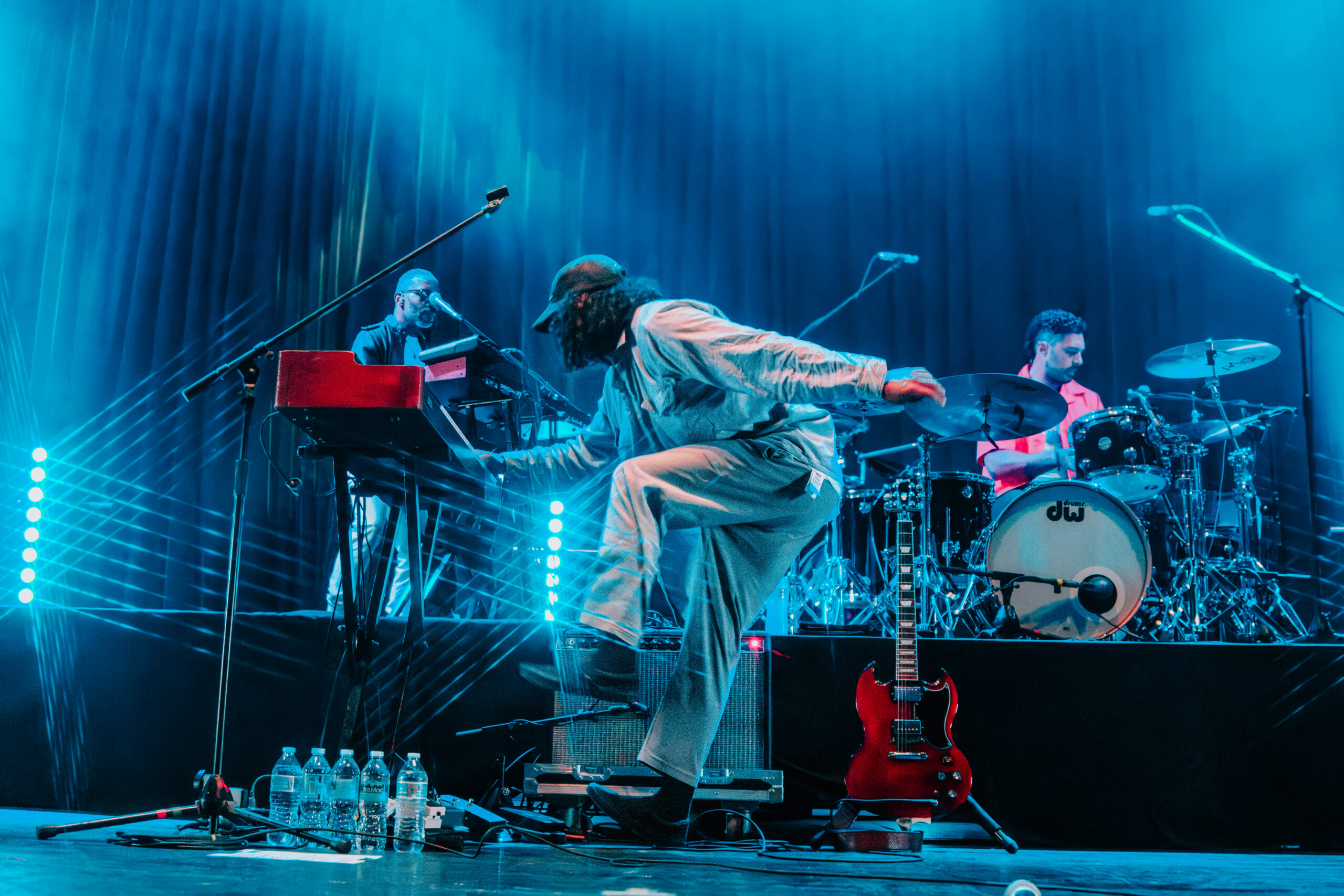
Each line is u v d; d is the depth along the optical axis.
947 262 5.68
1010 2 5.87
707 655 2.36
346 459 2.42
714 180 5.75
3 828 2.34
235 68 5.62
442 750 2.86
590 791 2.41
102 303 5.39
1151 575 3.60
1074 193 5.71
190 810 2.14
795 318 5.66
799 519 2.45
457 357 3.64
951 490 3.92
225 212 5.48
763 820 2.80
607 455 2.74
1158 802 2.84
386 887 1.59
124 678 2.88
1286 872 2.35
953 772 2.58
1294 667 2.90
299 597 4.91
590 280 2.49
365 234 5.53
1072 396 4.78
